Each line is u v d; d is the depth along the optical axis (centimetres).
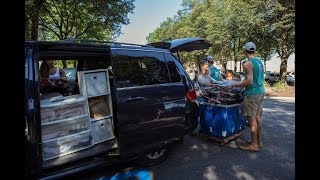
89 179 360
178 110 408
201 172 384
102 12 1567
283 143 517
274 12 1822
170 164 414
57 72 504
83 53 347
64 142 313
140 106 356
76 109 326
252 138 471
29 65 275
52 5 1509
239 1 2012
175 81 418
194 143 513
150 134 369
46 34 2066
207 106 505
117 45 361
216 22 2278
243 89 520
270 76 2809
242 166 405
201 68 577
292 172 385
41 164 279
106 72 358
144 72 377
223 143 488
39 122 276
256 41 2050
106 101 362
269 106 1069
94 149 338
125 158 345
